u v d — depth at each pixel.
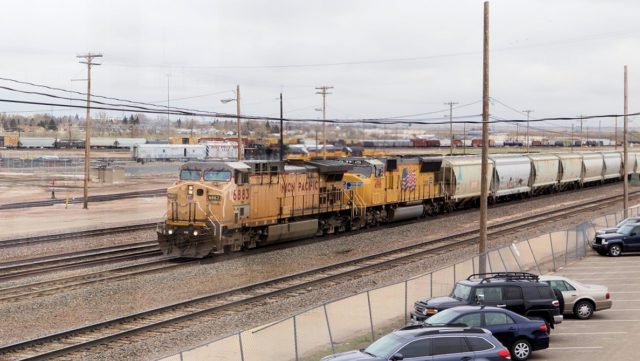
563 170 82.00
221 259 38.03
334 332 24.25
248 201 39.75
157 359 19.72
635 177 98.94
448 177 61.44
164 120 166.88
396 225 53.94
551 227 52.06
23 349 21.66
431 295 27.69
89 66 62.09
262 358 21.00
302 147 126.81
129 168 107.88
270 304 28.22
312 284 31.97
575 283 27.12
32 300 27.97
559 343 23.16
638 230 42.44
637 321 26.23
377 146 163.38
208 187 38.03
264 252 40.38
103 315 26.19
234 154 132.75
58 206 64.62
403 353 17.66
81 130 190.12
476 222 56.06
